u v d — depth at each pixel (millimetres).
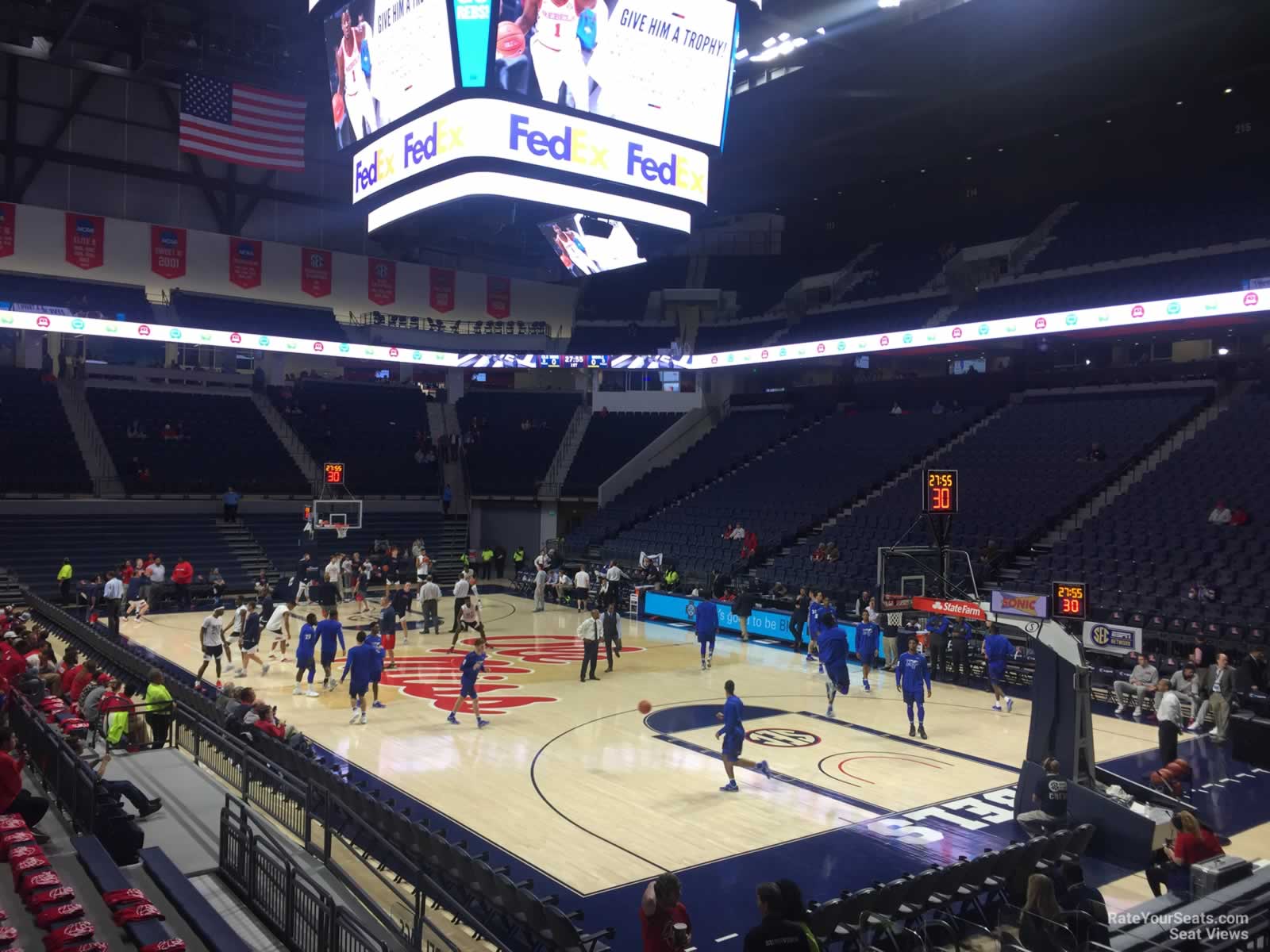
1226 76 29000
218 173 38125
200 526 33938
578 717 16828
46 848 9211
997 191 41094
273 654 21484
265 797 11125
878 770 13812
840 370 40000
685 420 41844
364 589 29938
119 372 37781
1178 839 9297
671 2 15320
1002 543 25312
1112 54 27359
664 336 43781
